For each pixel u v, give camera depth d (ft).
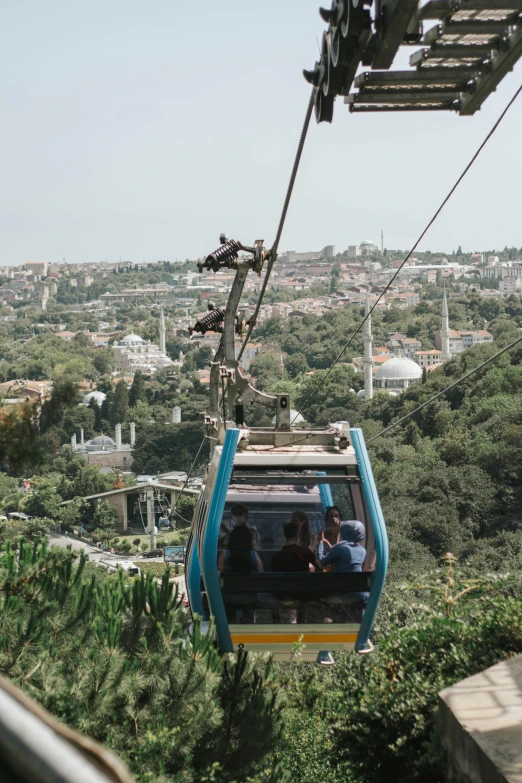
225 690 24.22
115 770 1.98
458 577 33.04
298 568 27.25
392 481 214.07
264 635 27.40
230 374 45.65
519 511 207.41
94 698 20.75
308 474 27.61
